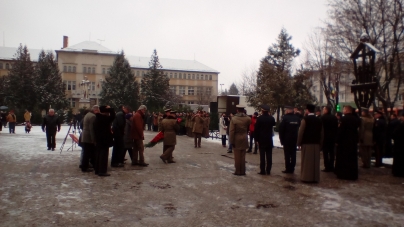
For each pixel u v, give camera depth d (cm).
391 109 2392
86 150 1070
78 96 7894
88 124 1070
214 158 1441
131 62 9112
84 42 8581
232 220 606
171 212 649
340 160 1013
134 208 671
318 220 612
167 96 6244
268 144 1064
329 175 1079
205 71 9712
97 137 994
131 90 6084
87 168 1074
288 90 3888
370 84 1402
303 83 4441
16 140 2170
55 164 1209
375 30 2591
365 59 1520
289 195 795
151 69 6025
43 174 1009
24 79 5744
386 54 2598
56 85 6044
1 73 8388
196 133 1906
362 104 1493
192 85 9650
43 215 614
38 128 3997
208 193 805
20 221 578
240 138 1046
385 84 2570
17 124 4725
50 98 5806
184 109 3553
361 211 670
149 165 1227
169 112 1294
